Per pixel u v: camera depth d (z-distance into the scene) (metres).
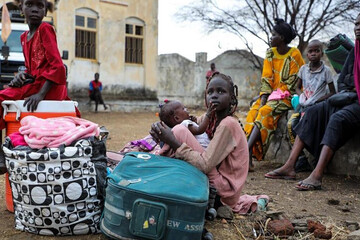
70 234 3.05
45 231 3.04
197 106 23.69
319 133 5.13
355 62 4.90
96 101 17.72
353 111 4.73
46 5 3.81
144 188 2.61
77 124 3.35
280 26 5.92
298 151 5.17
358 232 3.05
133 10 19.50
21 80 3.53
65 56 11.55
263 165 6.12
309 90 5.56
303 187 4.56
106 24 18.66
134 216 2.60
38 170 2.92
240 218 3.40
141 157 3.01
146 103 20.12
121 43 19.22
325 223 3.45
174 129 3.28
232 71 23.34
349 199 4.24
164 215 2.57
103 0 18.42
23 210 3.06
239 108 22.41
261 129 5.71
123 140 9.03
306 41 20.30
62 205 2.96
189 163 3.11
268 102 5.85
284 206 3.93
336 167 5.46
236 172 3.38
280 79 5.96
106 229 2.77
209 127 3.47
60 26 17.09
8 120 3.46
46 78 3.48
